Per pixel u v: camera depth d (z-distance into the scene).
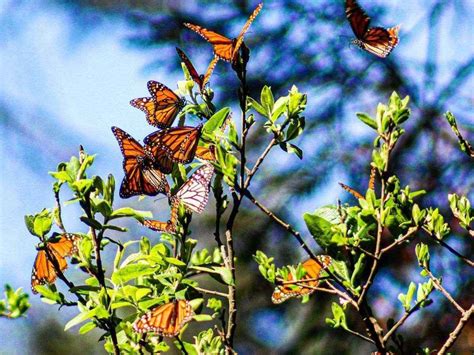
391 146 4.77
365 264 4.75
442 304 6.34
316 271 4.80
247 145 7.06
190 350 4.74
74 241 4.75
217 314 4.78
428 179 7.02
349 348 6.69
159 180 4.79
